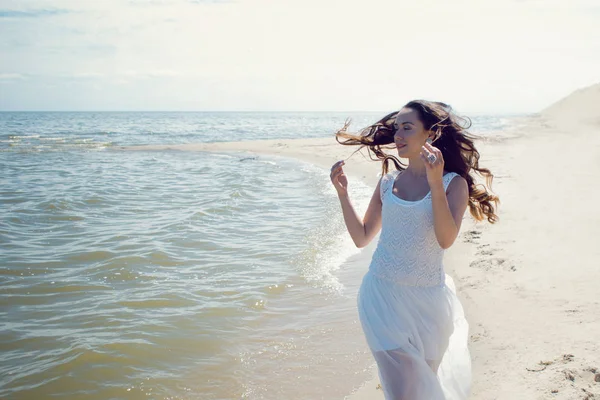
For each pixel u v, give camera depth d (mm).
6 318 5477
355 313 5496
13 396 4062
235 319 5410
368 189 12766
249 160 21125
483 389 3615
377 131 3256
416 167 2924
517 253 6438
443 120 2885
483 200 3152
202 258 7496
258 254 7621
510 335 4352
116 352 4703
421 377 2705
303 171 17094
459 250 6852
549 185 10844
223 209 10758
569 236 6977
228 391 4098
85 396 4062
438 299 2814
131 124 71312
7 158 22266
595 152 17000
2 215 10469
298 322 5320
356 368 4406
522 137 26672
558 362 3832
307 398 3977
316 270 6859
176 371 4406
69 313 5602
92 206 11602
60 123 74125
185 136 40062
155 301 5867
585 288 5141
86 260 7492
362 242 3121
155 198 12555
